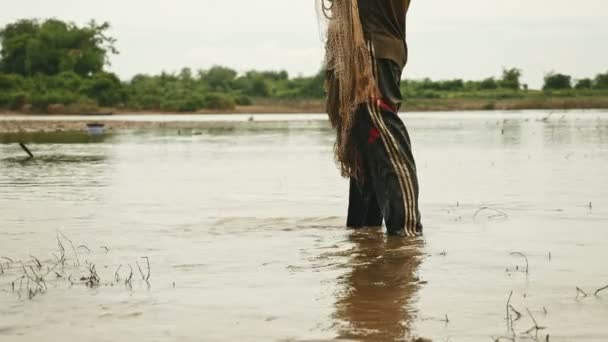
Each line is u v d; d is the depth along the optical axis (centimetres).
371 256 790
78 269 739
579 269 712
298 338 518
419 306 593
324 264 755
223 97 9775
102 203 1238
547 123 4950
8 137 3797
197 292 645
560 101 9856
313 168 1886
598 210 1095
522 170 1756
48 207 1189
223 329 541
